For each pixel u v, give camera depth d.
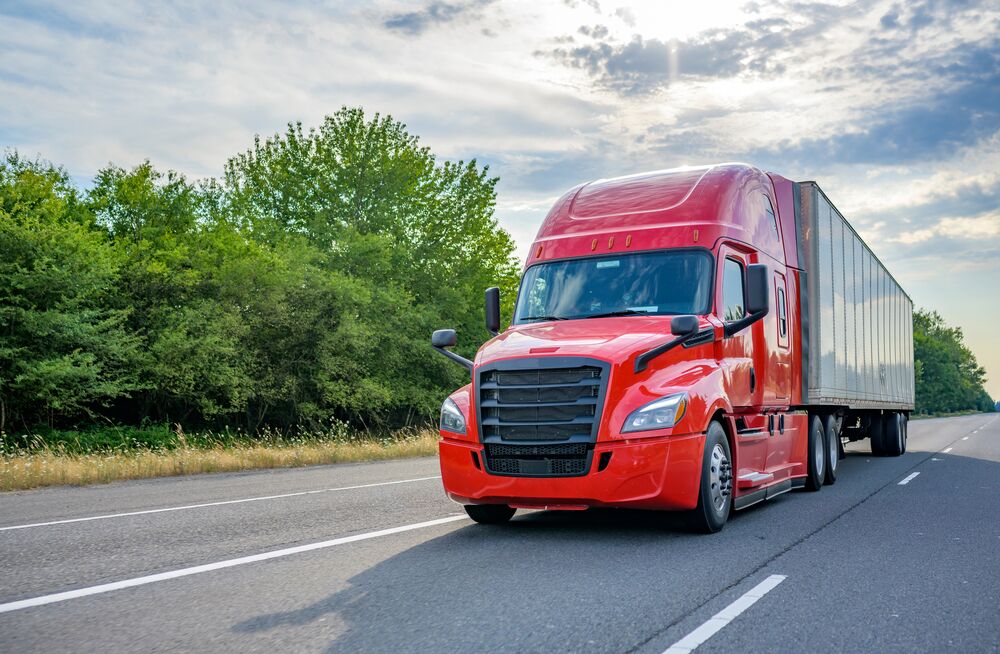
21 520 9.30
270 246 40.88
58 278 27.81
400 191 43.69
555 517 9.34
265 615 5.07
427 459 20.81
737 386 9.28
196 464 16.61
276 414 36.09
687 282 9.10
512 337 8.63
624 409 7.57
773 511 10.04
